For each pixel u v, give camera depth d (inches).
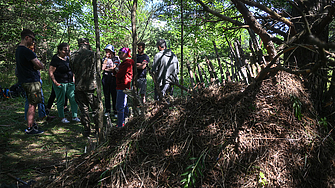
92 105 152.1
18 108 217.3
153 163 91.1
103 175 90.8
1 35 296.7
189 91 119.2
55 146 138.9
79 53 148.3
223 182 81.2
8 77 359.9
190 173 81.4
